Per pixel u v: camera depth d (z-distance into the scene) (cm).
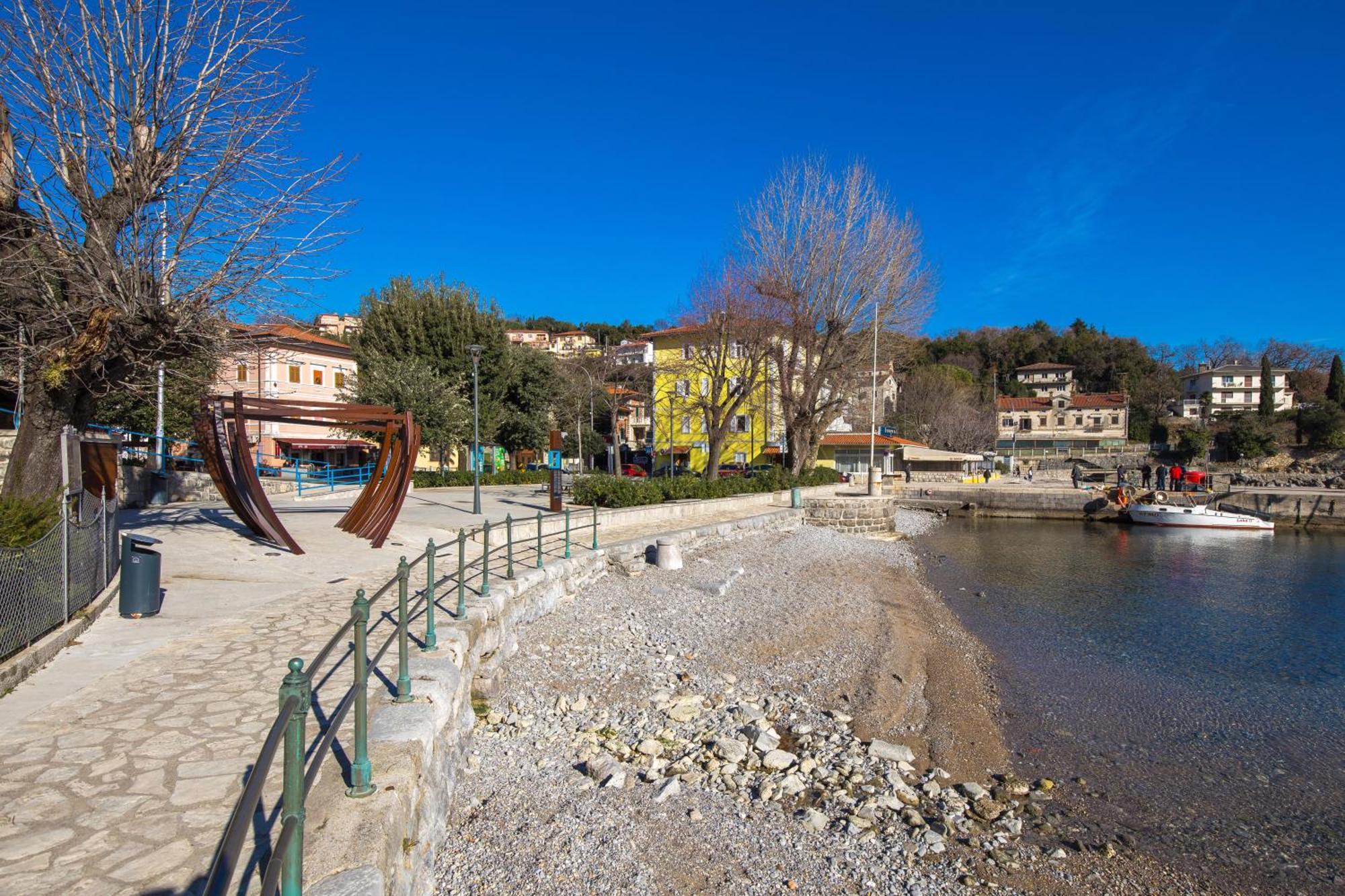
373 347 4394
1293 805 866
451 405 3953
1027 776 921
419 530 1708
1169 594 2186
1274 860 750
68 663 664
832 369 3650
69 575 751
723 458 5419
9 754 470
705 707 1014
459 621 871
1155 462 7925
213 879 204
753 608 1580
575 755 838
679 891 601
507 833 650
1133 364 10512
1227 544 3509
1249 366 10319
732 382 4312
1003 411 9231
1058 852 733
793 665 1237
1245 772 952
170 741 494
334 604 936
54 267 984
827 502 3303
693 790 764
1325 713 1166
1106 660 1449
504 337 4909
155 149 1059
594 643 1214
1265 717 1145
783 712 1027
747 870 638
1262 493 4684
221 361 1334
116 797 414
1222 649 1547
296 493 2639
